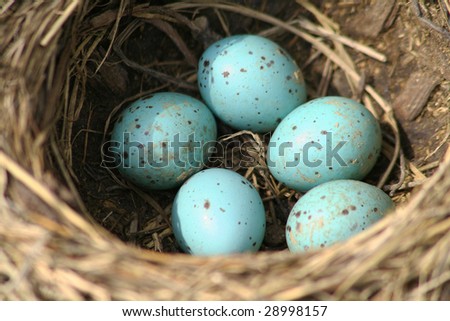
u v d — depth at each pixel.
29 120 0.24
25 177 0.23
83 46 0.26
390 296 0.23
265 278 0.23
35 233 0.23
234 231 0.25
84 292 0.23
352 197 0.25
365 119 0.26
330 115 0.26
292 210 0.26
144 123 0.26
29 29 0.24
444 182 0.23
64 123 0.26
